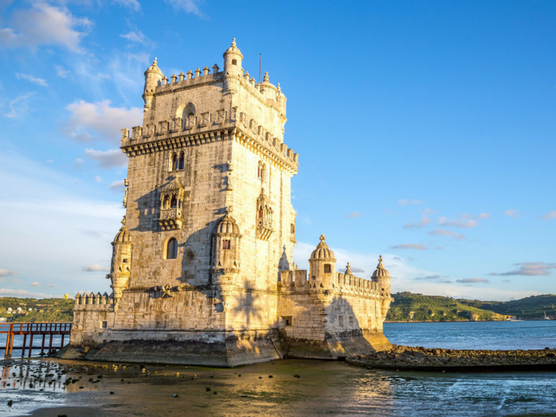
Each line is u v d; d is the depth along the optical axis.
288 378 40.50
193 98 55.12
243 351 48.00
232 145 50.41
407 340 159.88
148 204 54.00
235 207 50.09
